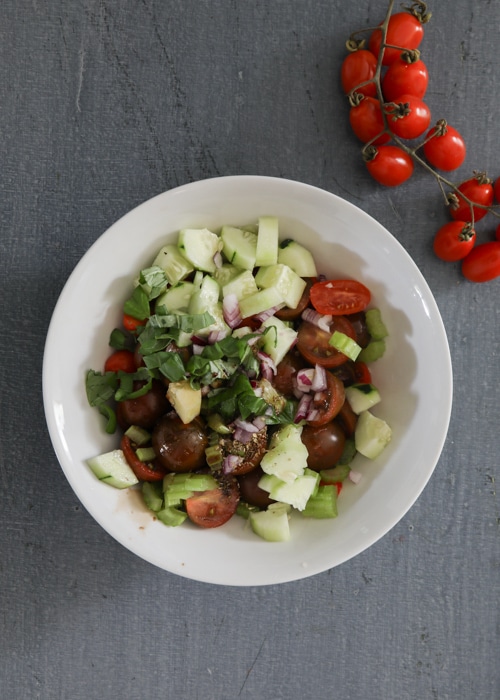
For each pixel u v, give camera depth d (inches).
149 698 30.6
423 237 30.1
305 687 30.8
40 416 29.9
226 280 27.9
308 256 28.2
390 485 28.2
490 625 31.0
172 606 30.7
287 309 28.1
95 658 30.6
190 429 27.0
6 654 30.5
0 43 29.3
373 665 30.9
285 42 29.6
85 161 29.5
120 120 29.5
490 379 30.5
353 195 29.8
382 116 28.8
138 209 26.7
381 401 28.9
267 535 28.0
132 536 27.5
